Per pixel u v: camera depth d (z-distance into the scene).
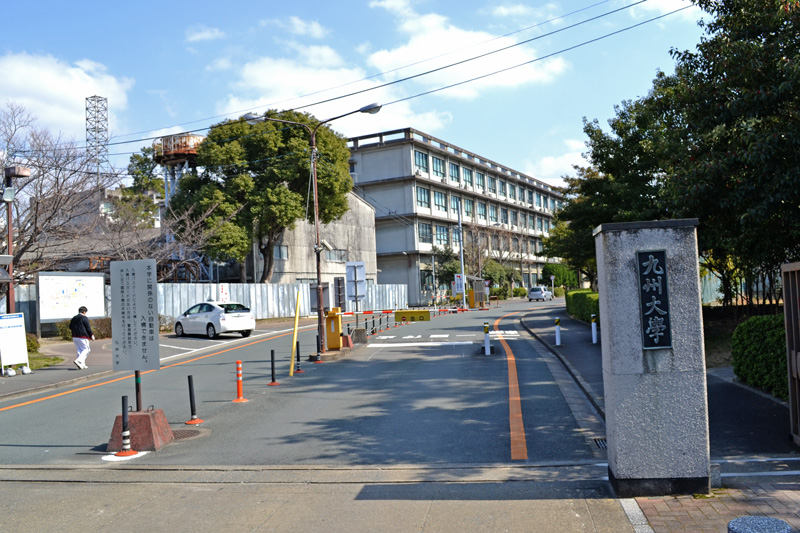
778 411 8.06
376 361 16.45
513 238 77.62
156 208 41.72
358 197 54.44
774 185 9.68
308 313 42.28
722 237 11.87
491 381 12.45
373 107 20.94
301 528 5.09
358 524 5.12
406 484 6.25
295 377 14.32
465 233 65.94
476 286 48.28
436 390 11.76
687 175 10.88
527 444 7.71
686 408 5.29
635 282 5.36
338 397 11.56
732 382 10.10
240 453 7.93
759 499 5.04
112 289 8.74
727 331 14.55
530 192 86.69
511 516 5.10
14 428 10.09
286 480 6.62
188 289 32.56
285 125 38.78
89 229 27.28
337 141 41.62
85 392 13.45
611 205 19.91
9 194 19.22
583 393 10.90
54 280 23.47
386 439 8.33
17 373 15.96
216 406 11.22
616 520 4.83
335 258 50.97
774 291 14.70
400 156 59.81
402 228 59.88
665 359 5.32
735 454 6.51
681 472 5.28
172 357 19.69
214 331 24.67
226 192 37.19
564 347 16.89
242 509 5.64
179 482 6.69
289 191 38.09
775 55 10.12
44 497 6.27
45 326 25.08
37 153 24.20
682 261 5.34
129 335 8.68
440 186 63.69
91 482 6.83
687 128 13.25
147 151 56.66
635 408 5.33
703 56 11.51
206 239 35.25
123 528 5.27
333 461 7.38
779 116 9.97
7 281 18.69
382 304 49.50
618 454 5.34
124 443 8.12
